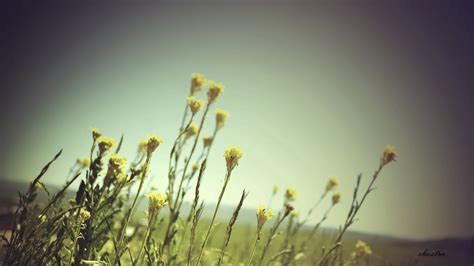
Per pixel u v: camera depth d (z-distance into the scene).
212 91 0.62
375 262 0.75
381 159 0.61
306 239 0.75
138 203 0.52
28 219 0.46
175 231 0.53
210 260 0.71
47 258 0.44
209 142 0.69
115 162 0.46
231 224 0.47
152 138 0.47
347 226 0.59
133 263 0.45
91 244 0.46
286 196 0.64
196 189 0.48
